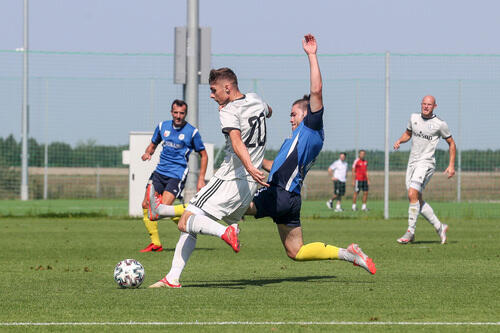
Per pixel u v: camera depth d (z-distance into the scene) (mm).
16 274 25922
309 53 21875
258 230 49531
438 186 87000
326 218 61938
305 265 29234
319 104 21781
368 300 19984
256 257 32344
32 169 80500
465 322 16859
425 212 39469
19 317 17375
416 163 39812
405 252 34531
